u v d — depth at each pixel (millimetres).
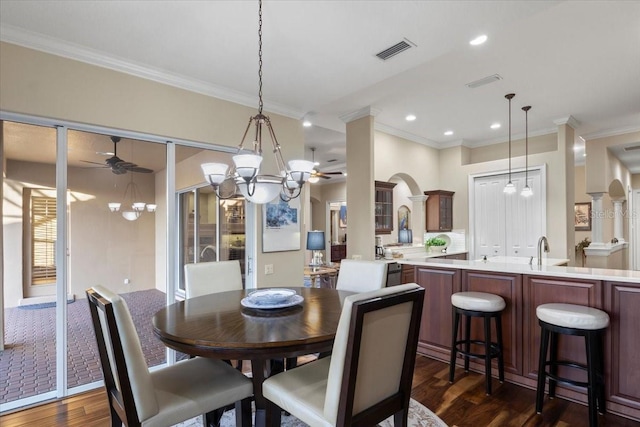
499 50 3205
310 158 8016
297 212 4293
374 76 3299
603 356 2445
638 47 3143
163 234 3371
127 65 2984
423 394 2666
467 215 6484
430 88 4086
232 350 1562
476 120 5348
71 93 2736
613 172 6469
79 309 2990
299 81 3418
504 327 2951
